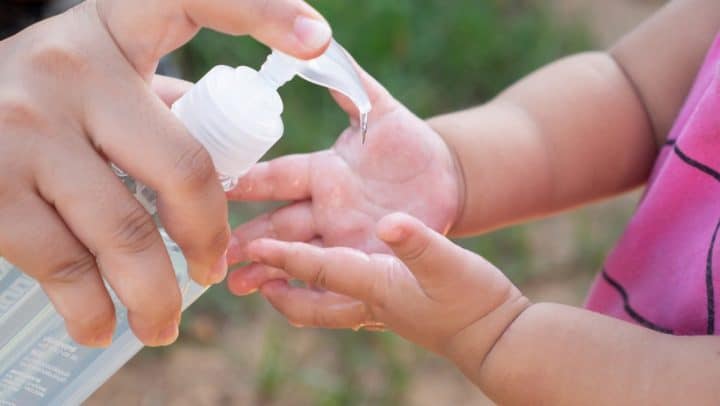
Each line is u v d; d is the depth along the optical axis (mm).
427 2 1414
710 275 562
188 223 503
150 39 509
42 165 497
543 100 682
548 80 691
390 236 528
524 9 1503
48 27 516
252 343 1039
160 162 495
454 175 644
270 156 1169
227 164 519
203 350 1024
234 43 1262
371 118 628
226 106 513
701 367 530
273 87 520
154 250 500
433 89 1334
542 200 672
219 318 1061
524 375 548
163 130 498
